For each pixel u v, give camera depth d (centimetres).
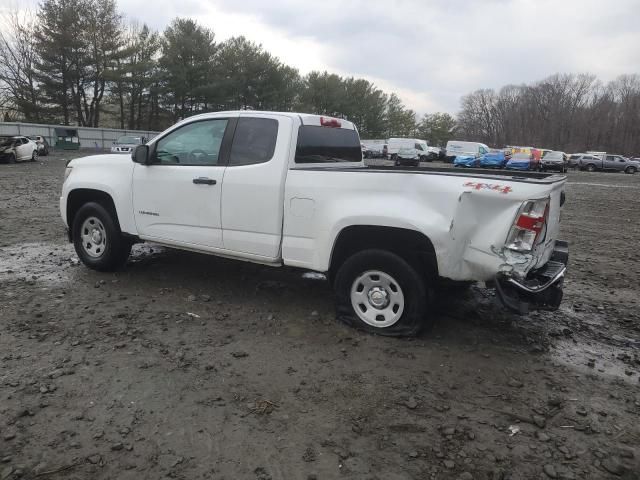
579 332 483
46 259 676
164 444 288
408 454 287
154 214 548
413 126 10688
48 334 428
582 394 362
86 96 5641
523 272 377
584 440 306
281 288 573
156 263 662
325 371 380
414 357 406
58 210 1135
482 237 388
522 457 288
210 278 604
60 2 5012
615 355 432
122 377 360
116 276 600
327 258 445
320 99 7275
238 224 489
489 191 382
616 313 544
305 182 448
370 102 8456
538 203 377
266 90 6078
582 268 754
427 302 429
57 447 282
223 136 505
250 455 281
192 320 471
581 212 1493
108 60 5356
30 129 4538
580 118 10912
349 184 428
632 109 10388
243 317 483
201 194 508
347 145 555
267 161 472
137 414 316
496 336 459
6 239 803
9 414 310
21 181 1828
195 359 392
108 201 596
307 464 276
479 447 295
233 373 372
